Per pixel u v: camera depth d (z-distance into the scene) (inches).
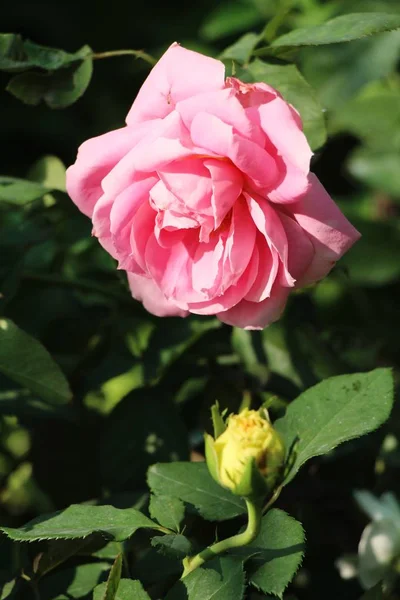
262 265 29.0
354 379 29.4
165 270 29.4
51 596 30.3
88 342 34.7
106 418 33.0
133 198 28.6
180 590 28.2
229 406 33.4
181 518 29.2
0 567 32.1
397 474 33.9
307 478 33.8
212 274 29.1
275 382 33.4
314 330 34.5
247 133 28.1
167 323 33.2
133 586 28.3
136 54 32.6
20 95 32.5
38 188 32.5
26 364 31.6
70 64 32.5
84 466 34.0
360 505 33.6
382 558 32.9
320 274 29.1
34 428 34.2
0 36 32.1
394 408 33.9
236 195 28.4
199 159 28.4
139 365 33.1
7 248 33.4
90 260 35.4
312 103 31.1
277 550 28.4
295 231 28.7
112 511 28.5
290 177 28.3
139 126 29.0
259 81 31.3
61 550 29.8
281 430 29.4
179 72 28.8
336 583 33.7
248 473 27.5
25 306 34.4
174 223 28.6
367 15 31.0
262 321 29.3
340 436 28.8
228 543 28.4
